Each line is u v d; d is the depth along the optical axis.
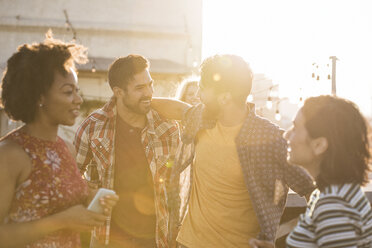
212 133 2.02
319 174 1.28
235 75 1.89
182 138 2.16
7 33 16.91
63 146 1.58
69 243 1.51
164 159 2.57
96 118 2.50
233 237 1.97
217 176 1.98
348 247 1.13
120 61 2.43
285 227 3.35
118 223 2.45
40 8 17.14
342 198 1.18
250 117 1.93
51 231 1.40
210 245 1.99
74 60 1.57
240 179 1.95
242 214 1.96
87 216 1.47
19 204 1.39
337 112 1.25
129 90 2.39
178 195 2.24
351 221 1.15
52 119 1.49
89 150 2.54
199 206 2.04
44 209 1.43
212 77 1.91
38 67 1.42
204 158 2.03
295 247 1.26
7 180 1.34
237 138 1.91
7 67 1.47
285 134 1.41
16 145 1.40
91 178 2.63
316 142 1.27
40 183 1.42
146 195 2.50
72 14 17.27
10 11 17.00
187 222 2.09
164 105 2.53
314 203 1.24
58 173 1.48
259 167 1.90
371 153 1.28
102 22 17.39
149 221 2.49
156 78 16.95
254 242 1.82
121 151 2.49
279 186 1.92
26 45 1.47
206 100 1.95
